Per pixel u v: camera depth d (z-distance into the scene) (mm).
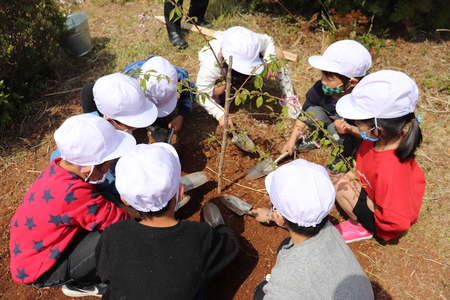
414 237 2785
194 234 1979
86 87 2871
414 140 2184
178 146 3479
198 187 3207
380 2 4891
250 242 2803
